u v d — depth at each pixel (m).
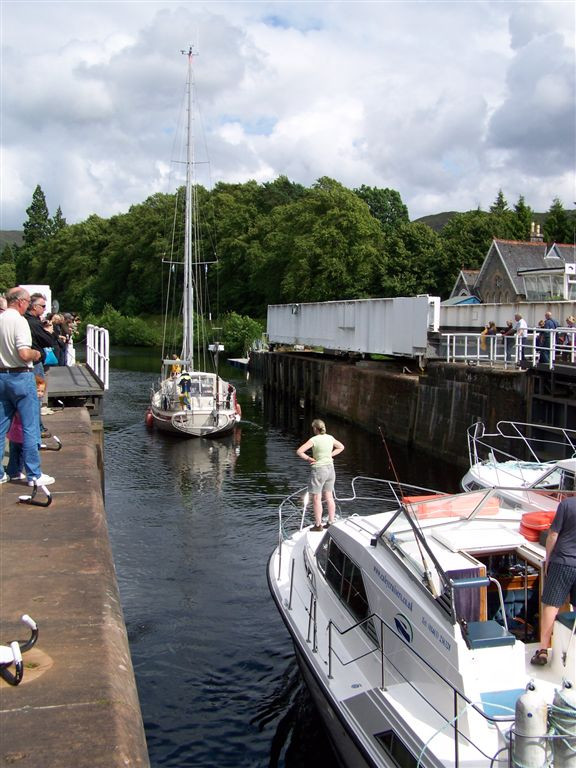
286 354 42.12
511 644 5.05
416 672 5.42
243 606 11.32
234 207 80.56
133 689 3.35
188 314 30.66
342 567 7.16
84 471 6.97
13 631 3.71
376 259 57.06
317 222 57.59
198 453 23.59
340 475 20.52
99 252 96.94
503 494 8.45
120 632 3.82
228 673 9.38
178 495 17.97
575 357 18.50
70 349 19.09
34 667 3.36
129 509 16.67
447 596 5.13
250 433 27.80
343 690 6.20
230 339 63.91
